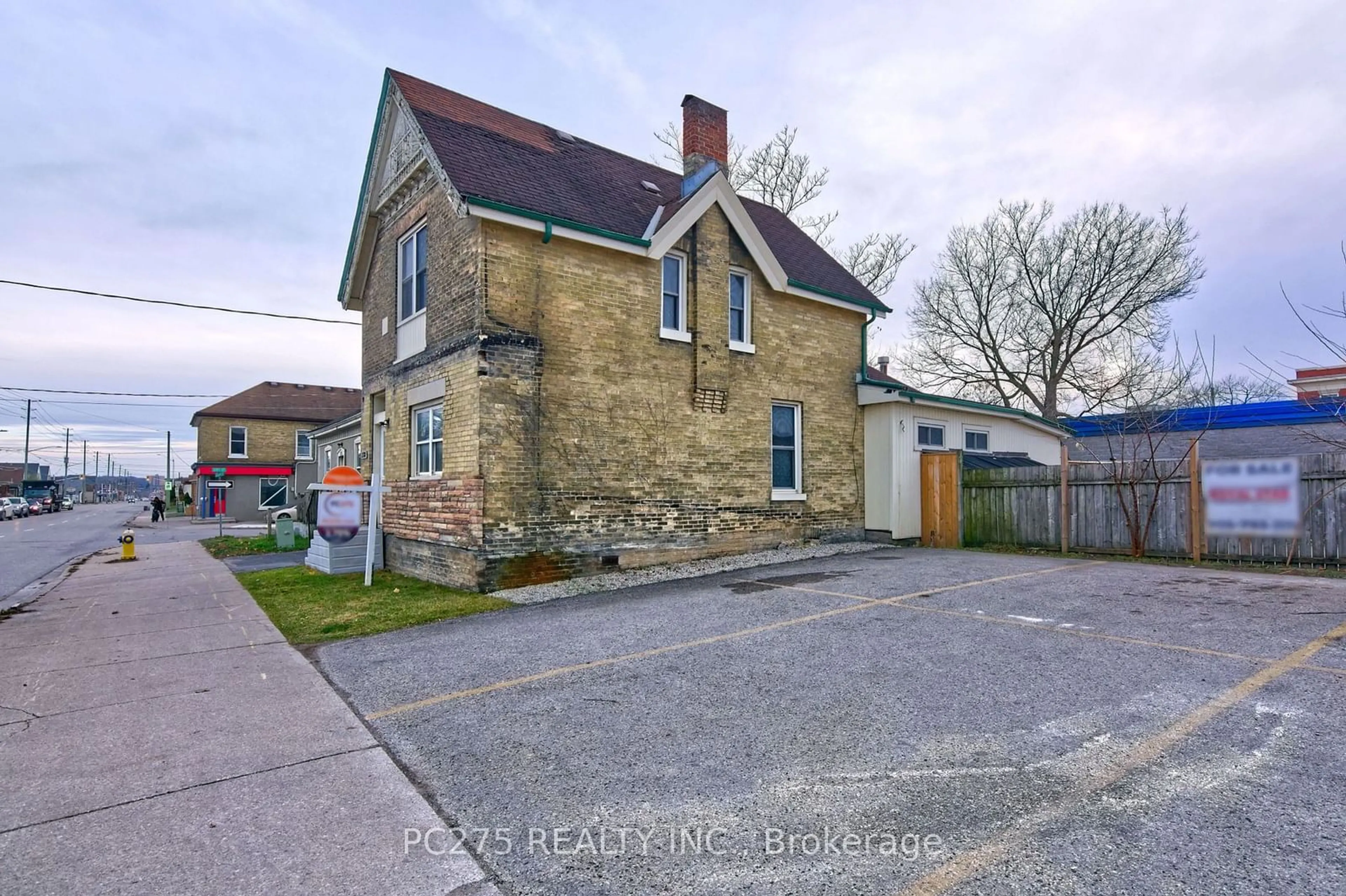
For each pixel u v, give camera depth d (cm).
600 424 1046
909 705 453
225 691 537
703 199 1145
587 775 370
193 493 4700
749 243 1229
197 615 865
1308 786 325
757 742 403
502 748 409
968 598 780
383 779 374
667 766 377
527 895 267
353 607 876
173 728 456
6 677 590
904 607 742
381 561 1265
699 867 282
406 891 273
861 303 1403
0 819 336
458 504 986
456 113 1181
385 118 1216
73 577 1345
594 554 1030
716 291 1185
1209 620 638
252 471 3825
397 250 1249
